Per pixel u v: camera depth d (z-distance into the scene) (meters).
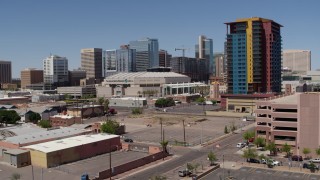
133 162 146.75
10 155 151.25
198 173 137.12
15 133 198.12
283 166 146.88
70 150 155.62
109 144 174.25
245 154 154.50
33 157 151.25
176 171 141.25
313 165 142.12
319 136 162.00
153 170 143.25
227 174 137.25
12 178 128.50
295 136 168.62
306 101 164.12
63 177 132.88
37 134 189.00
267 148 166.12
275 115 173.62
